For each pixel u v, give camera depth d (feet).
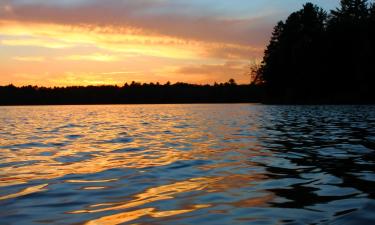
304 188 23.20
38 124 94.73
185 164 33.01
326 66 246.88
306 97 255.50
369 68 228.22
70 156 38.86
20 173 29.76
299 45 253.24
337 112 126.93
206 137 56.18
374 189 22.52
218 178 26.76
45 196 22.39
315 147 42.47
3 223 17.34
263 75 284.41
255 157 35.94
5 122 104.78
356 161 32.71
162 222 17.25
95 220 17.67
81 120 111.75
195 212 18.76
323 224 16.57
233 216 17.99
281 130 65.72
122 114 154.30
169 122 96.12
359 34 241.55
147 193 22.86
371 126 70.49
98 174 29.07
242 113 141.69
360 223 16.55
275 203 20.03
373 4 258.78
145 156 38.17
